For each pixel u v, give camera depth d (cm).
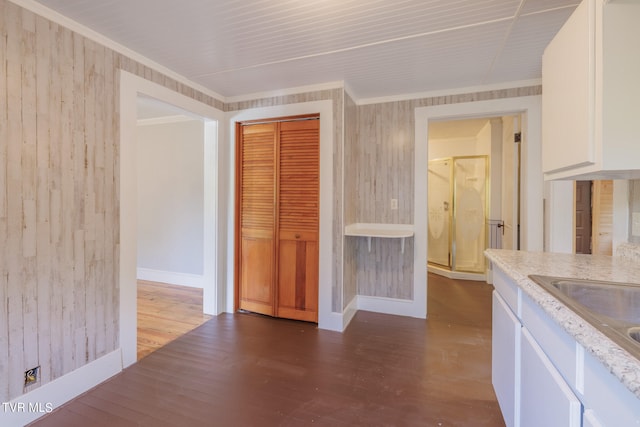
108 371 193
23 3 150
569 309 87
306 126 278
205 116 275
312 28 180
